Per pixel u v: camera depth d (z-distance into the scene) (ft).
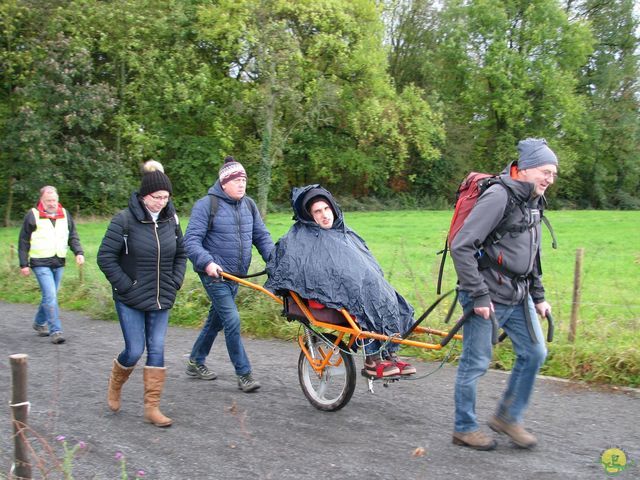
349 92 108.58
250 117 105.60
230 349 18.84
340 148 117.19
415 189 128.88
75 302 33.50
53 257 26.53
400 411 17.04
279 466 13.65
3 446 14.83
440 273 14.84
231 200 19.12
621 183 141.08
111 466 13.83
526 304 13.99
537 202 13.98
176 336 26.48
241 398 18.39
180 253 17.40
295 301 16.83
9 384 19.72
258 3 93.56
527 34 123.13
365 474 13.19
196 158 105.60
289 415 16.89
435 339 22.40
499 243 13.66
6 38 87.25
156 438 15.37
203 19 96.48
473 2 125.08
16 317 31.19
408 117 111.75
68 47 85.05
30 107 85.10
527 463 13.61
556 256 46.14
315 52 99.96
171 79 97.96
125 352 16.66
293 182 121.70
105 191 89.81
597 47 136.05
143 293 16.46
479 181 13.87
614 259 44.29
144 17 94.32
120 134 97.04
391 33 131.34
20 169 86.94
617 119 132.87
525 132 126.31
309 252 16.29
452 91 131.44
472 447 14.39
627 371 19.12
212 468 13.62
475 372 14.16
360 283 15.65
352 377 16.51
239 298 28.09
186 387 19.56
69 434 15.64
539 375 19.72
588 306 25.93
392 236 64.08
